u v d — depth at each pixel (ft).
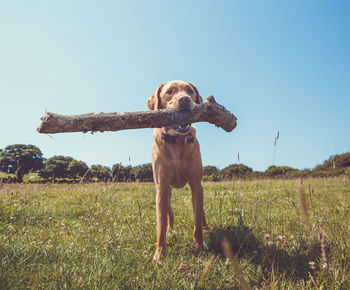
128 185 24.71
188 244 8.24
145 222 10.66
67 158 80.18
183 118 6.98
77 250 7.28
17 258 6.50
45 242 8.18
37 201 16.30
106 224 9.82
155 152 9.18
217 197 17.76
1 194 16.84
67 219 12.44
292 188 25.05
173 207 15.49
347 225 8.38
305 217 3.84
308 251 6.53
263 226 8.92
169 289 5.20
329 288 4.87
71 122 5.73
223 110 7.65
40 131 5.64
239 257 7.19
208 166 72.74
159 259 7.06
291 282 5.42
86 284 5.13
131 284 5.33
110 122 6.12
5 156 87.25
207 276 5.61
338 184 28.27
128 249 7.34
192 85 10.88
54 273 5.59
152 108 11.10
